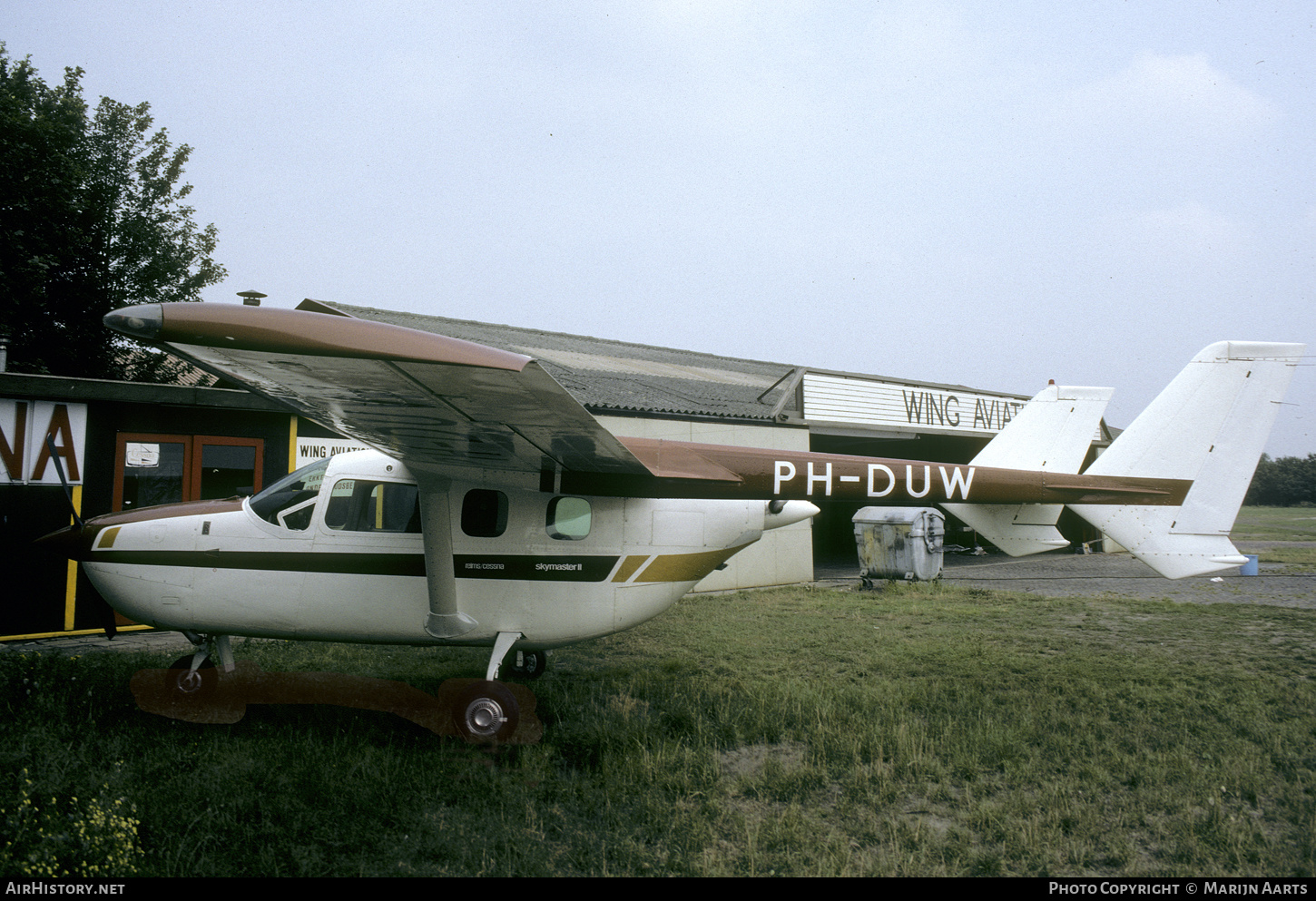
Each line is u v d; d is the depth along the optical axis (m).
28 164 13.59
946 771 4.32
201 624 5.34
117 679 5.56
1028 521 7.22
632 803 3.92
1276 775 4.33
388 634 5.40
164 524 5.32
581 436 4.34
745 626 9.19
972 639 8.35
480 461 5.08
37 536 7.70
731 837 3.59
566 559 5.46
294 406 4.50
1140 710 5.56
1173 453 6.88
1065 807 3.84
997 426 18.88
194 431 8.69
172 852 3.16
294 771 4.02
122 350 16.78
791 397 14.05
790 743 4.95
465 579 5.35
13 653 5.64
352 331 3.16
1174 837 3.57
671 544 5.74
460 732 4.84
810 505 6.43
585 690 6.07
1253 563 15.33
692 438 12.12
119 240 16.94
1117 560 19.64
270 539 5.29
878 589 12.95
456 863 3.25
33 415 7.70
